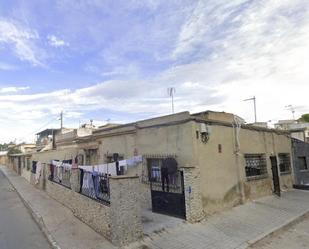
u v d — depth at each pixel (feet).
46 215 38.37
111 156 49.16
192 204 31.22
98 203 29.27
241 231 30.14
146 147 40.29
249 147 45.24
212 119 38.40
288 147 59.31
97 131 54.29
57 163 51.62
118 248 24.61
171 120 36.27
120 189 25.39
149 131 39.91
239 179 40.81
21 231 32.63
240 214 35.99
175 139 35.60
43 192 60.54
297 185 57.11
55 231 30.89
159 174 38.17
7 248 27.04
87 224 32.07
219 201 36.11
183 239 26.96
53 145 105.19
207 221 32.01
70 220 34.65
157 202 35.14
